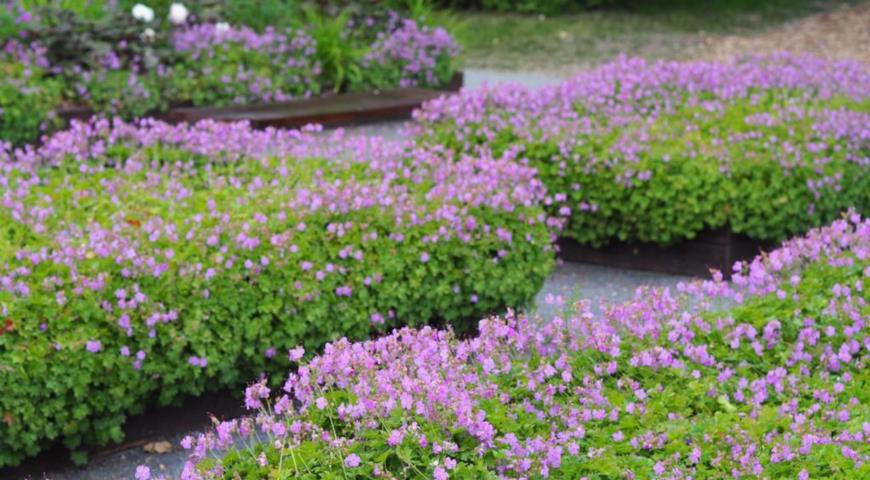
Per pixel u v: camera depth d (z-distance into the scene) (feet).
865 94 34.01
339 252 19.66
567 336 15.87
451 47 43.73
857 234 20.24
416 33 42.73
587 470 12.91
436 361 14.38
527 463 12.61
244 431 13.33
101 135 25.76
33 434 16.62
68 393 16.90
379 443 12.61
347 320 19.47
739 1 73.26
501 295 21.09
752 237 25.77
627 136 27.30
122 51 37.17
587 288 25.04
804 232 26.09
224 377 18.33
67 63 35.42
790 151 26.07
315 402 13.46
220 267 18.42
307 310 18.97
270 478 12.23
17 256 18.11
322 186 21.22
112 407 17.26
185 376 17.90
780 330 17.10
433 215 20.79
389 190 21.58
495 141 27.96
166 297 17.83
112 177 23.30
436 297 20.49
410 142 25.40
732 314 17.25
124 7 39.93
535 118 29.55
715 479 12.85
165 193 22.04
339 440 12.53
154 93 35.37
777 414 14.38
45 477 17.24
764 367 16.08
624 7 71.97
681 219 25.44
